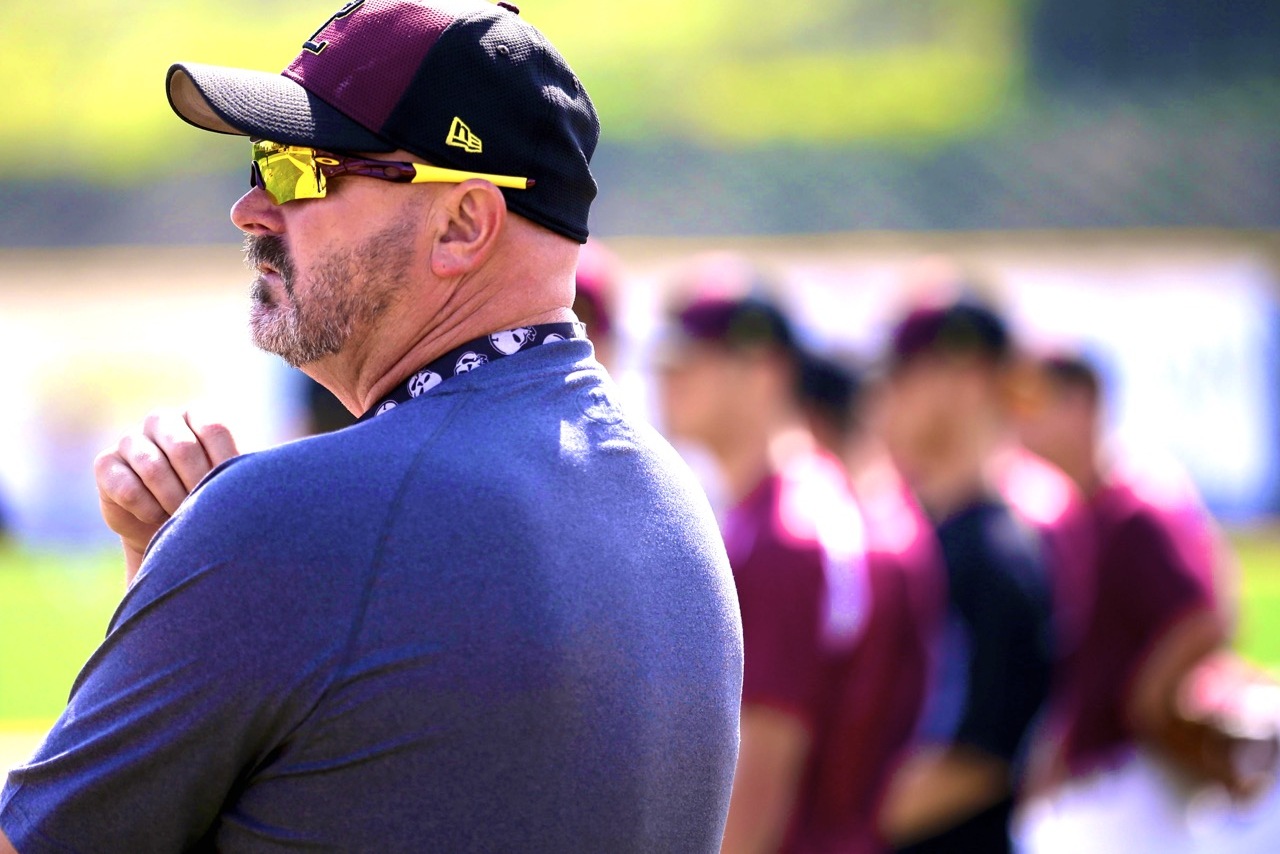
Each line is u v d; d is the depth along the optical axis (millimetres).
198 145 61156
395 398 5156
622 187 49562
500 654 4500
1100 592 16875
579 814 4625
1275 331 33625
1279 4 60344
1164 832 16672
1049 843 16797
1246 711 16609
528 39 5242
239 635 4418
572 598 4672
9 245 48906
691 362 11141
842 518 10773
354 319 5129
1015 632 12008
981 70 63719
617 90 67562
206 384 36281
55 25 72562
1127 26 61781
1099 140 52250
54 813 4523
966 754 11789
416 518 4531
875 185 48906
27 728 19688
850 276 34750
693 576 5285
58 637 31484
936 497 12594
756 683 10117
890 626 10883
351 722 4422
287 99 4980
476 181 5008
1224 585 17250
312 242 5121
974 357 12672
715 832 5301
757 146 55281
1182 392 33781
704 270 11992
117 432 36375
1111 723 16891
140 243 48719
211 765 4469
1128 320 34000
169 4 75812
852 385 14477
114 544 36469
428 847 4453
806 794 10484
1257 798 16656
